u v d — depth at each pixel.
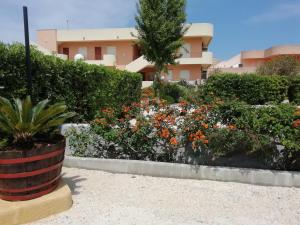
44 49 24.36
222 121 4.31
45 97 5.72
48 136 3.47
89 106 7.34
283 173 3.89
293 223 2.93
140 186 3.88
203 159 4.46
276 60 22.83
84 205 3.27
